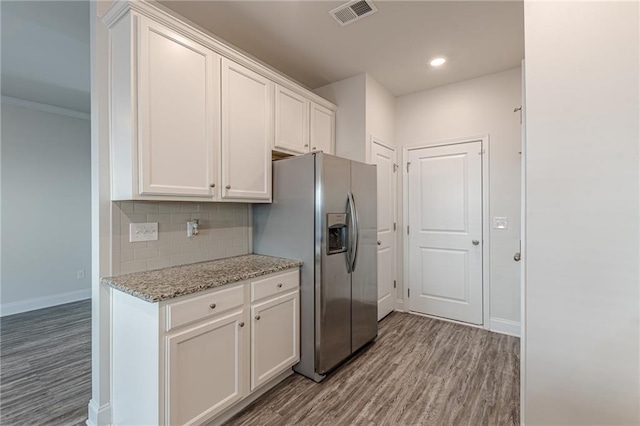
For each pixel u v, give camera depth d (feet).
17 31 8.09
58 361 8.52
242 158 7.29
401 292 12.36
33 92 12.14
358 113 10.39
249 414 6.23
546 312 4.58
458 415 6.19
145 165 5.50
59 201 13.83
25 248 12.85
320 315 7.34
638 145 4.05
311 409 6.39
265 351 6.68
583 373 4.36
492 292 10.45
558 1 4.47
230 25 7.63
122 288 5.28
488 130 10.48
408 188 12.16
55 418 6.19
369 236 9.16
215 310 5.62
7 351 9.14
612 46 4.17
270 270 6.73
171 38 5.90
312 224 7.47
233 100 7.07
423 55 9.16
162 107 5.75
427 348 9.14
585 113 4.30
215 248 7.95
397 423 5.98
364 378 7.54
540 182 4.58
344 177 8.11
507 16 7.32
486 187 10.52
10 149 12.53
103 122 5.85
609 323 4.21
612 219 4.17
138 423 5.24
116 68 5.72
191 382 5.24
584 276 4.33
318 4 6.87
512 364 8.16
